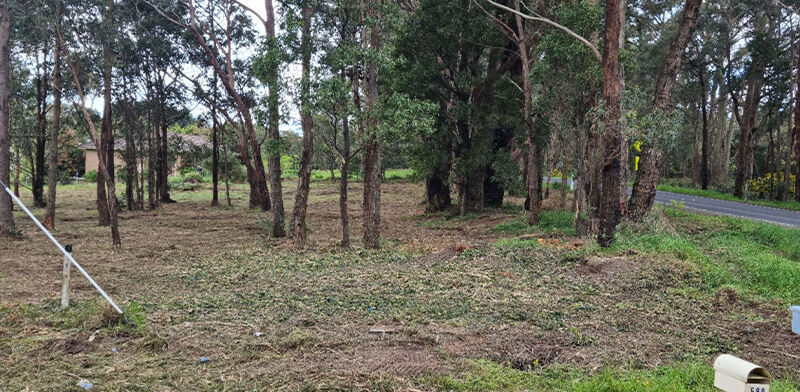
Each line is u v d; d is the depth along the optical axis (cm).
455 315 809
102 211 2253
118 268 1248
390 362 616
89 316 788
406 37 2017
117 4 2309
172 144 3741
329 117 1416
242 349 668
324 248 1473
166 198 3541
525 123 1941
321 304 878
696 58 3803
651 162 1521
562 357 648
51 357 641
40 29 1630
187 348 674
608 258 1152
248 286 1034
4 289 1017
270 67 1331
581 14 1562
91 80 1777
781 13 3384
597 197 1560
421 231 2025
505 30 2033
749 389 407
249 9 1962
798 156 3247
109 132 2372
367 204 1505
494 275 1060
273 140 1532
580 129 1672
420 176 2302
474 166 2192
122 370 604
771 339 741
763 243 1559
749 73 3422
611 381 554
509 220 2048
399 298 903
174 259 1385
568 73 1620
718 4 3625
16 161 3186
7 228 1762
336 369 595
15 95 2714
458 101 2117
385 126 1306
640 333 746
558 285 991
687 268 1084
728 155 4741
